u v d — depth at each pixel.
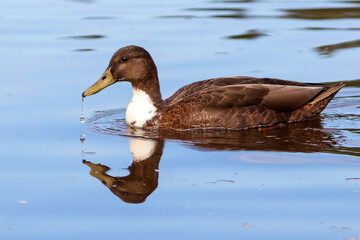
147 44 18.09
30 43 18.44
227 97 12.19
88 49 17.73
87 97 14.60
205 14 22.17
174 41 18.44
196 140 11.40
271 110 12.31
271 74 15.62
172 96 13.18
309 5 23.61
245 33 19.41
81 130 12.22
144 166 10.05
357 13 22.00
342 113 13.20
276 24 20.61
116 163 10.24
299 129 12.00
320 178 9.42
